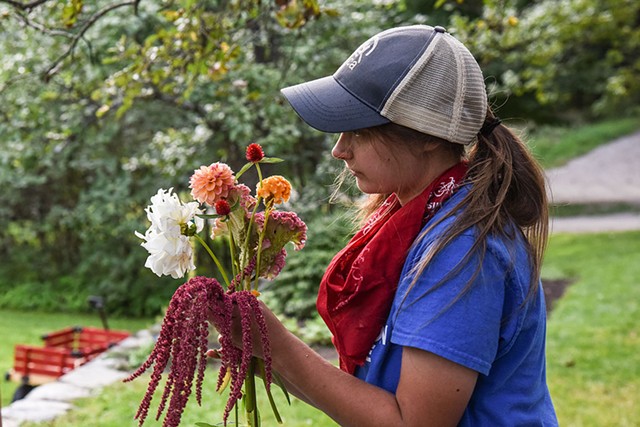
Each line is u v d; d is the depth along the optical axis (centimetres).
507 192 133
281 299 652
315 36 689
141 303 1116
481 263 120
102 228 1051
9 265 1252
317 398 125
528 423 130
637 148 2142
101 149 973
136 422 427
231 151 753
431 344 117
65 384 501
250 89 664
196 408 428
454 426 121
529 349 131
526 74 1063
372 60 129
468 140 128
